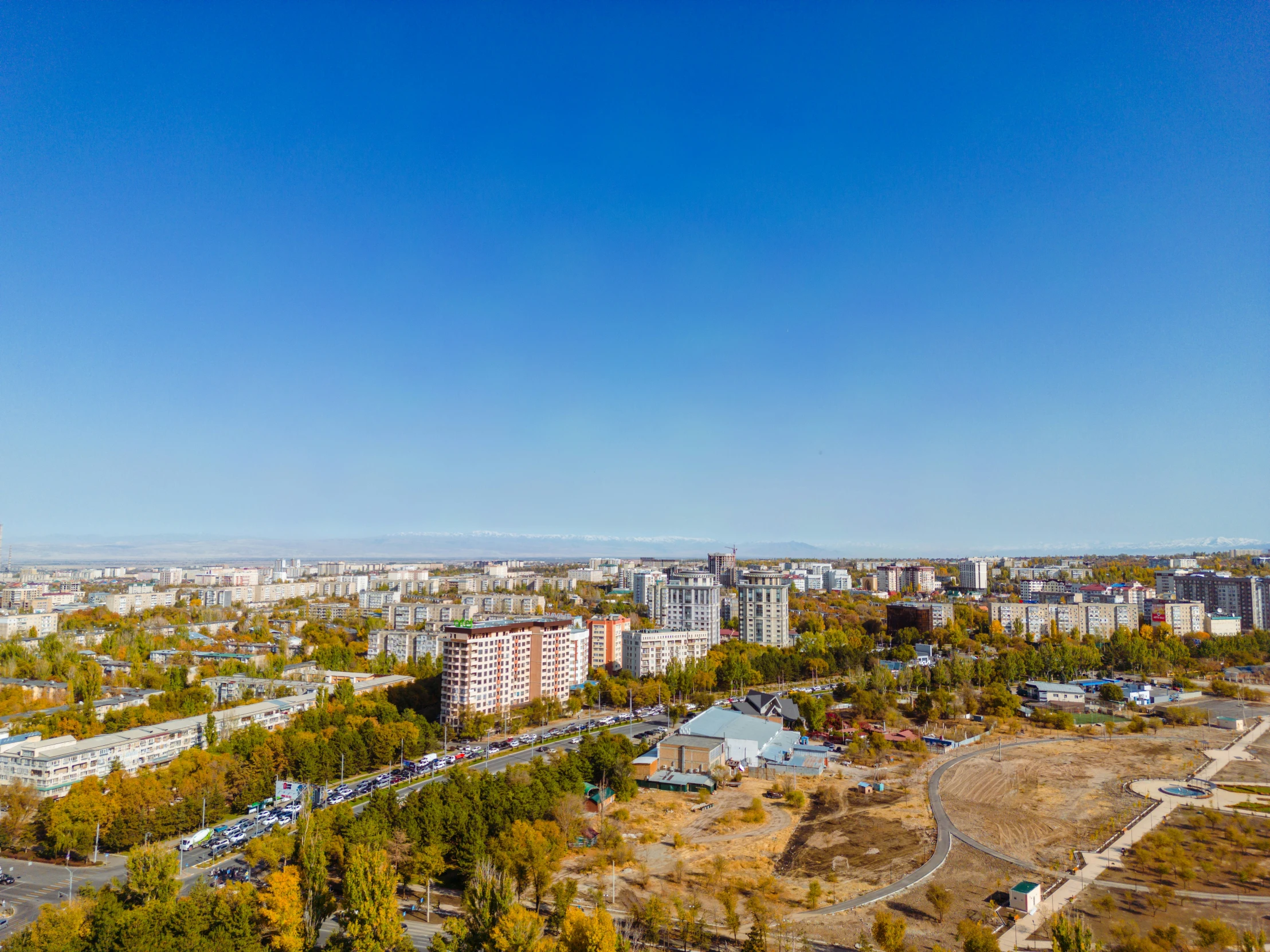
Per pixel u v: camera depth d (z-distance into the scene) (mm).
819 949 183000
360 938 165875
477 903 173500
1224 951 178750
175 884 185250
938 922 196000
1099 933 189125
